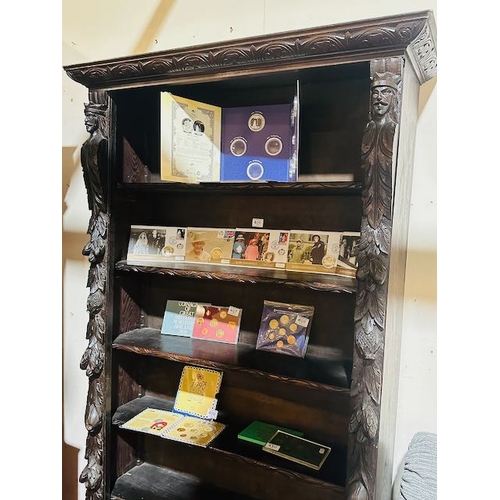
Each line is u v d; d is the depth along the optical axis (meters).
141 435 1.72
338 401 1.41
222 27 1.59
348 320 1.38
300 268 1.32
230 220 1.55
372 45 0.99
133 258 1.55
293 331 1.40
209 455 1.63
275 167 1.38
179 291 1.64
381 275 1.00
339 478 1.20
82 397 2.05
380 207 0.99
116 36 1.80
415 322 1.38
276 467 1.24
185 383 1.60
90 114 1.38
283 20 1.49
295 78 1.29
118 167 1.46
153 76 1.27
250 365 1.29
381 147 0.98
